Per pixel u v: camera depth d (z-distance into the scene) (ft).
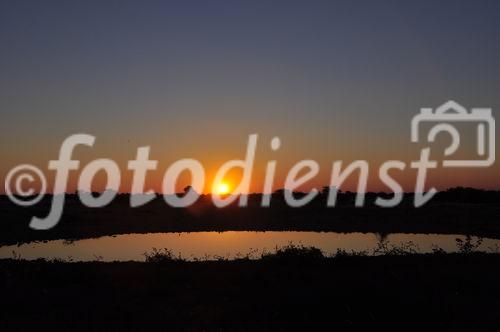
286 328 30.86
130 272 51.70
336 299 35.50
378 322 30.68
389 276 47.14
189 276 49.32
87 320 33.65
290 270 51.70
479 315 33.04
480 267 53.11
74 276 49.70
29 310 37.29
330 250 83.82
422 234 117.29
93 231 121.90
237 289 42.91
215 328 31.63
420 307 32.96
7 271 52.95
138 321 33.24
